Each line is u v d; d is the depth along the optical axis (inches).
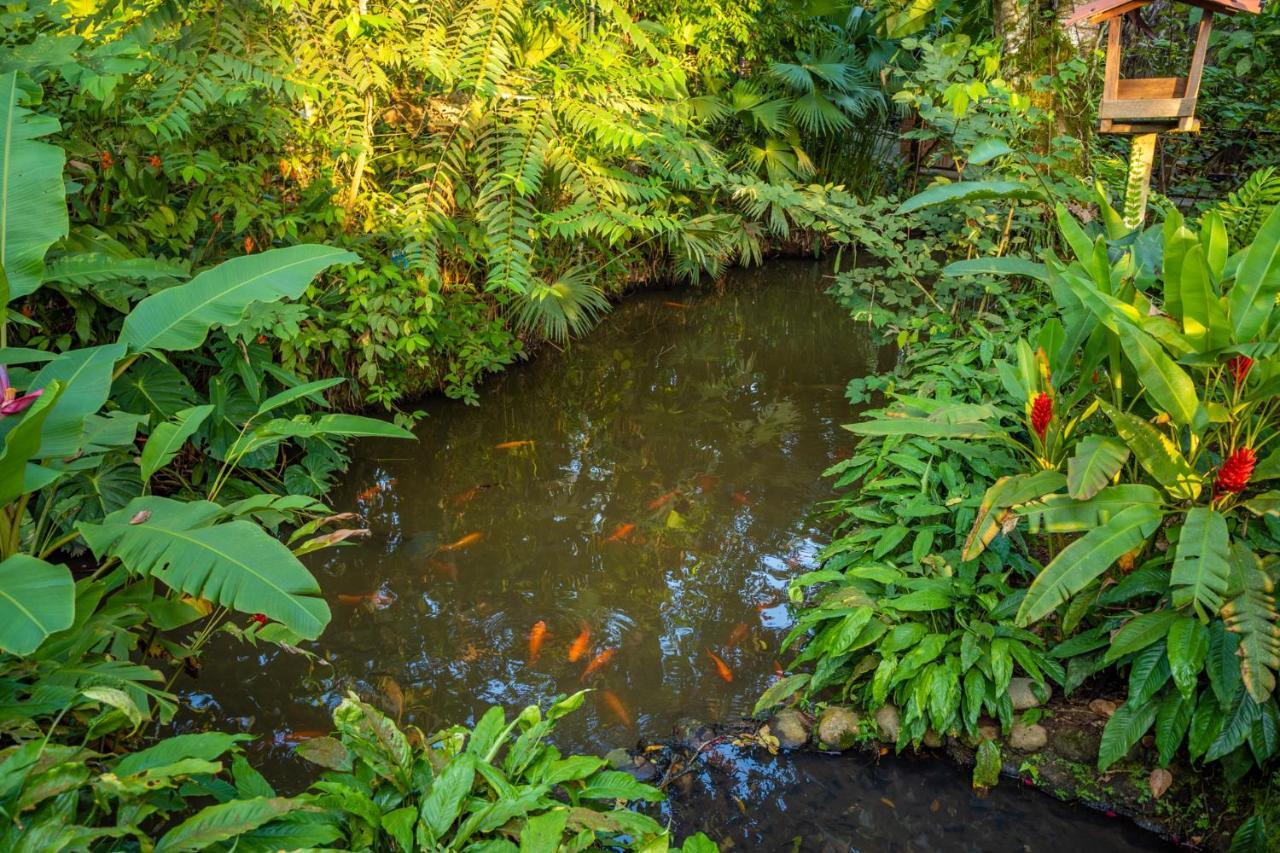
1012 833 116.9
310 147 227.3
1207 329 114.0
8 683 91.7
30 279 111.1
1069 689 123.9
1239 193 186.1
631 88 254.2
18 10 145.2
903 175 400.8
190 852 79.7
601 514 200.7
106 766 90.2
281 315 180.7
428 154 249.6
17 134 117.6
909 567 144.8
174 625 112.2
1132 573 123.1
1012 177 205.8
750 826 117.9
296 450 209.2
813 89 377.1
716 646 154.2
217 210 195.2
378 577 175.5
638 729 135.0
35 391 102.3
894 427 143.9
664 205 314.8
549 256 300.5
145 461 114.3
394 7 221.5
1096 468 114.7
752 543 186.4
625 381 283.3
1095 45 219.1
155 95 178.1
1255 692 102.3
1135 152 168.4
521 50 242.4
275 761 127.8
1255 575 109.0
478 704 140.2
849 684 135.2
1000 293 205.2
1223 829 112.6
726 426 247.6
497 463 225.5
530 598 168.9
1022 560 141.9
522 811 93.7
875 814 120.0
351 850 88.4
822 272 401.4
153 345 113.7
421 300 222.4
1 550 103.7
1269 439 123.6
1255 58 256.7
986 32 283.0
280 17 211.6
